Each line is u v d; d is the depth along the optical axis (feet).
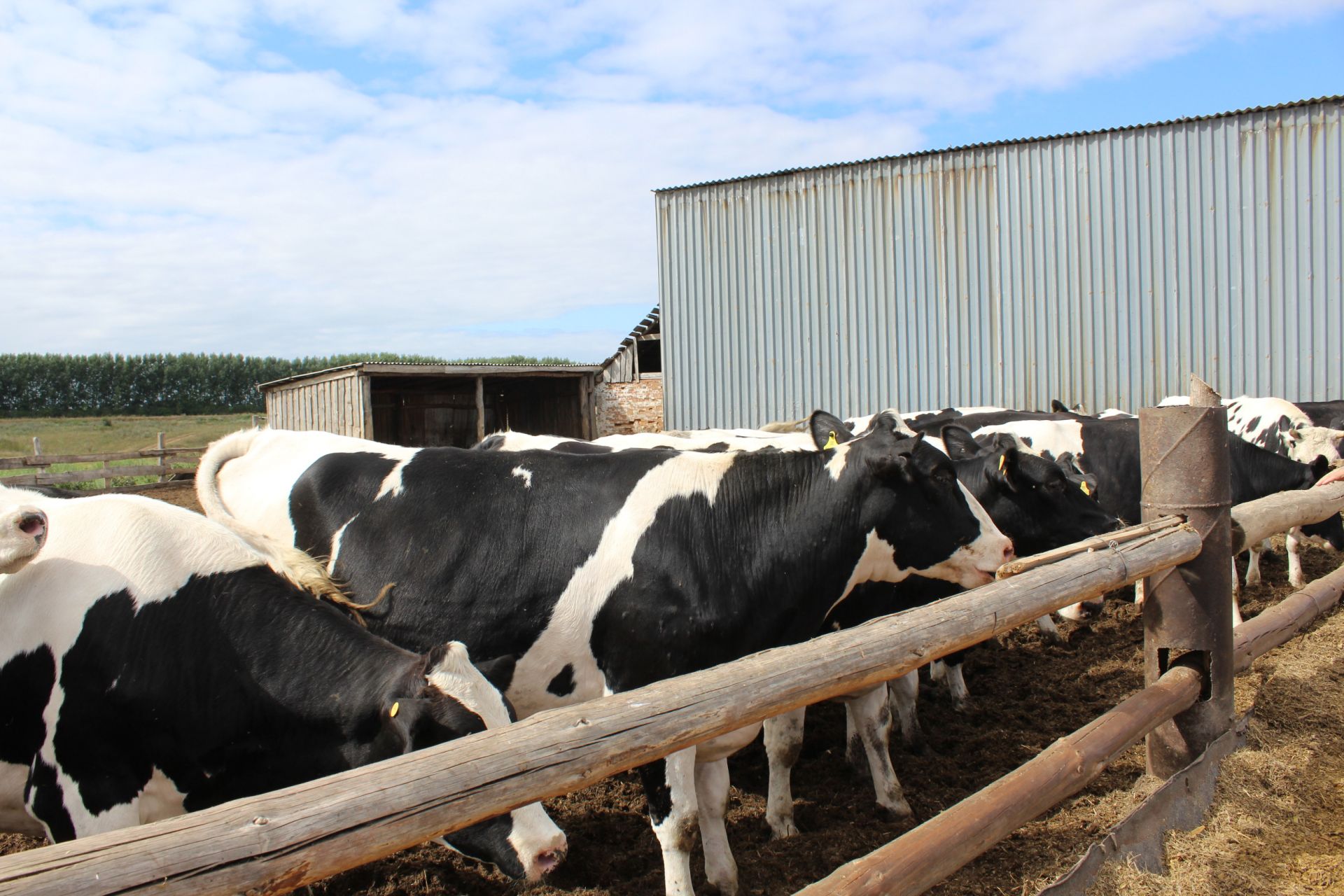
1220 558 13.09
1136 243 44.70
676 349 55.21
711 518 12.79
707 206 53.88
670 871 11.65
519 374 61.77
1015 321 47.09
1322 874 11.17
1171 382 44.34
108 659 9.91
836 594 13.61
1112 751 11.12
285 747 10.11
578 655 12.55
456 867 13.52
